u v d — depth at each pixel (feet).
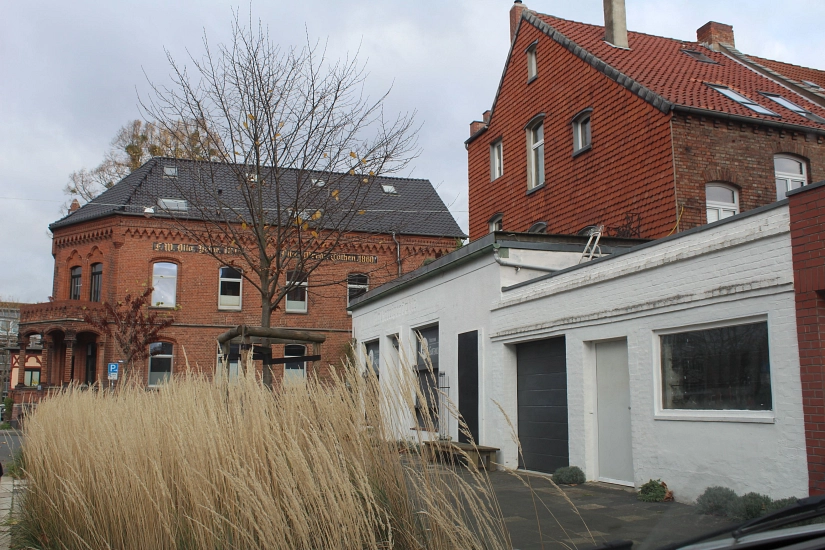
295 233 42.50
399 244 104.32
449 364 46.52
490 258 41.88
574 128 62.18
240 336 31.45
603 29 69.62
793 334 22.91
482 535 13.75
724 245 25.70
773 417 23.47
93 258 100.78
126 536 16.42
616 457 31.83
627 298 30.68
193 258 99.76
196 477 15.35
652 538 9.28
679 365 28.14
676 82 56.70
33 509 22.50
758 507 19.22
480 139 78.38
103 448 18.20
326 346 101.45
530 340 38.11
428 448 14.90
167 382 22.30
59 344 103.04
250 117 38.81
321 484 13.94
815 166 53.57
